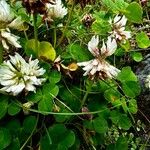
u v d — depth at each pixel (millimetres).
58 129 110
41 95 111
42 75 114
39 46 115
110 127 124
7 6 104
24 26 120
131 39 145
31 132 111
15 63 108
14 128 111
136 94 120
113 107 118
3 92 110
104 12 143
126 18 133
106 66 105
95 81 110
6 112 111
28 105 109
